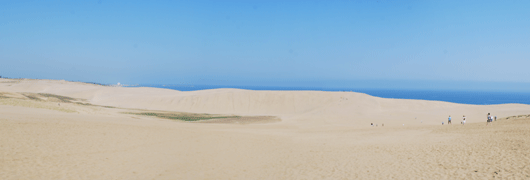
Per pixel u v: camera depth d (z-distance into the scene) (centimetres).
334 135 2705
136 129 2233
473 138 1833
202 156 1517
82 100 9738
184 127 3042
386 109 7994
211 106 9575
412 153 1502
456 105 8338
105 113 4934
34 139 1522
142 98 10369
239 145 1922
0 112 2773
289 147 1908
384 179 1070
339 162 1398
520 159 1166
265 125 4634
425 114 6625
